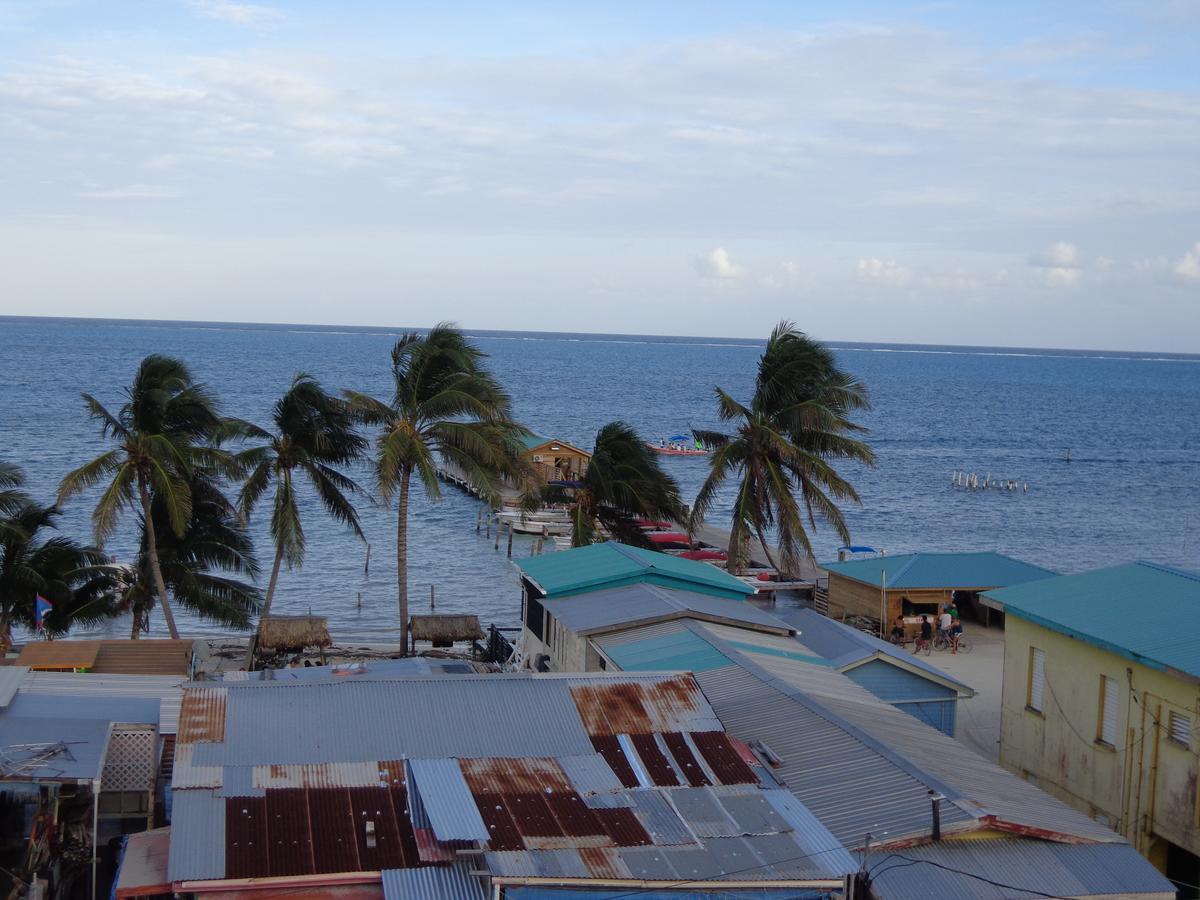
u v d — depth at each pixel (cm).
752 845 1756
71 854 2291
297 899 1623
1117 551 8131
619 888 1648
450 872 1662
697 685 2288
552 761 1970
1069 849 1855
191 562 4384
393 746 1988
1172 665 2512
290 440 4631
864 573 5097
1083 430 18338
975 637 4959
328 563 6919
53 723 2348
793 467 5031
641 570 3372
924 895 1703
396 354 4591
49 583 3862
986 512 9812
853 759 2075
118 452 4106
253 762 1908
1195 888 2297
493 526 8306
